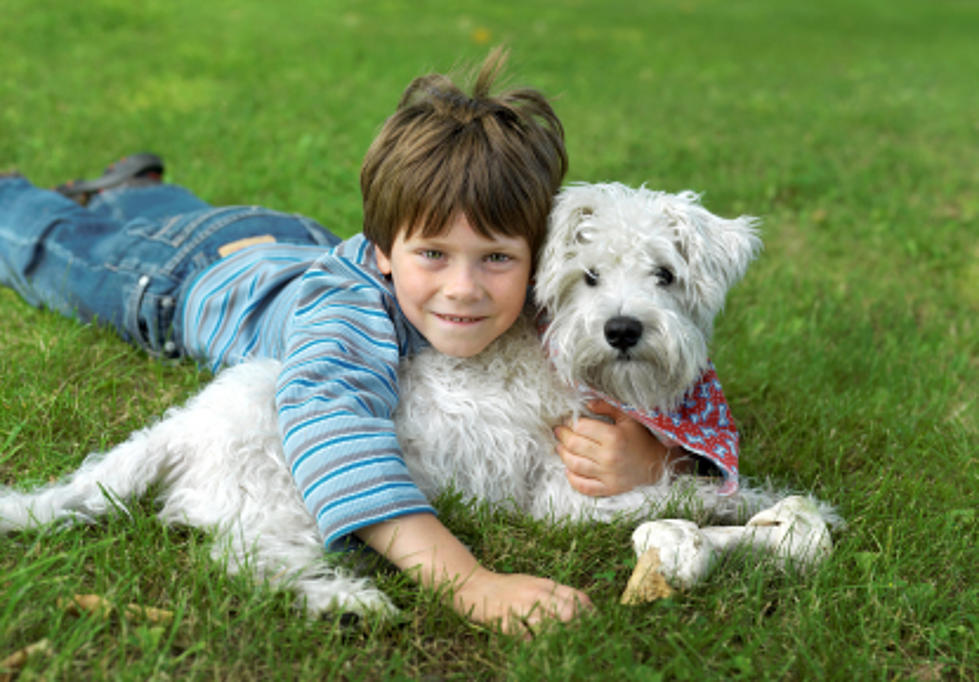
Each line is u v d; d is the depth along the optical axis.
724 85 11.21
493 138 2.48
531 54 11.94
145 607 2.07
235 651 2.02
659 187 6.41
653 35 15.54
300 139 6.76
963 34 19.41
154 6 12.30
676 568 2.29
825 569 2.40
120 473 2.46
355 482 2.24
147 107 7.39
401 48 11.19
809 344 4.16
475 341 2.54
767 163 7.46
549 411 2.68
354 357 2.48
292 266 3.19
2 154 5.85
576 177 6.52
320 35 11.77
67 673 1.89
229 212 3.87
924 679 2.13
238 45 10.46
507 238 2.47
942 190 6.99
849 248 5.68
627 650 2.06
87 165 5.76
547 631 2.08
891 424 3.45
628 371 2.38
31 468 2.69
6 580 2.10
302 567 2.26
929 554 2.58
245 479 2.42
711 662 2.09
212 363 3.33
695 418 2.63
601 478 2.62
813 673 2.07
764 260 5.38
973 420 3.60
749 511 2.72
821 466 3.19
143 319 3.57
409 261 2.52
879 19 21.55
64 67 8.57
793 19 20.39
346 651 2.01
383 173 2.55
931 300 4.95
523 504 2.71
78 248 3.79
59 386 3.18
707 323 2.54
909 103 10.57
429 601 2.18
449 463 2.58
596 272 2.44
